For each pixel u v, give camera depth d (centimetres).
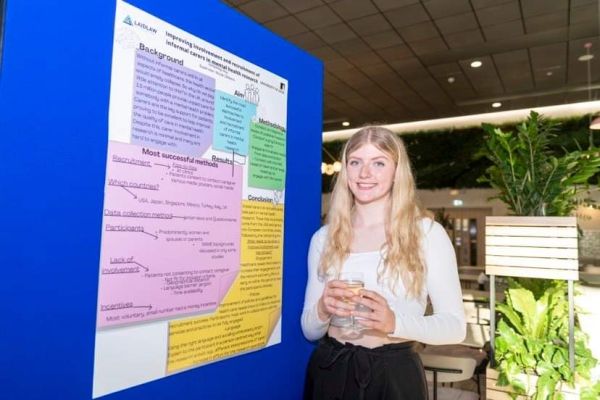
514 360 256
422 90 842
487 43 623
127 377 98
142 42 101
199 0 116
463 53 660
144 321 102
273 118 143
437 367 265
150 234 103
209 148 118
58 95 85
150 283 103
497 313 345
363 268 139
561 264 242
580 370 244
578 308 275
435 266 135
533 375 250
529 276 250
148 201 102
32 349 82
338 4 521
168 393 108
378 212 146
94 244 92
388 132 143
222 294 122
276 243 144
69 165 87
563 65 707
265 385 139
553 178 286
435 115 1029
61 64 86
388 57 678
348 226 146
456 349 359
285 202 148
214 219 120
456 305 134
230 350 125
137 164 100
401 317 125
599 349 278
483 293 485
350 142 146
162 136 105
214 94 120
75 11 88
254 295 134
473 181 1055
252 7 528
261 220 137
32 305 82
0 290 78
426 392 133
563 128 932
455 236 1077
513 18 550
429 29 582
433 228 140
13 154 79
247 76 132
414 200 142
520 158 304
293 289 153
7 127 78
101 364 93
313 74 164
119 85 96
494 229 261
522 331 269
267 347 140
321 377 136
